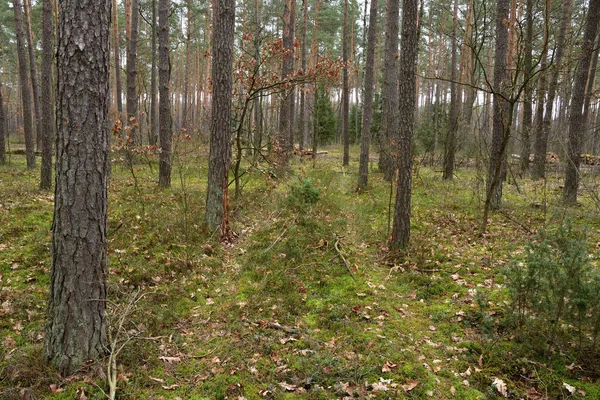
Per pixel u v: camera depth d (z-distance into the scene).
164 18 11.12
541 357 3.95
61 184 3.46
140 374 3.69
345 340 4.34
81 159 3.43
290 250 6.79
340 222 8.48
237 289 5.61
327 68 9.39
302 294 5.52
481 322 4.65
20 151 19.67
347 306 5.11
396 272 6.28
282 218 8.52
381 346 4.20
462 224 8.53
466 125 14.34
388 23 14.76
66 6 3.27
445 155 14.08
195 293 5.48
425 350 4.18
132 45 15.45
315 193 8.98
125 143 9.64
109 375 3.35
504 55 9.38
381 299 5.35
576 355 3.88
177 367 3.89
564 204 9.50
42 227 7.14
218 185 7.63
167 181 11.23
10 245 6.30
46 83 10.19
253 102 11.27
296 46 9.08
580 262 3.81
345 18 19.89
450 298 5.33
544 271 3.99
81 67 3.32
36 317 4.57
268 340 4.34
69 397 3.32
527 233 7.76
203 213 8.49
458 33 22.69
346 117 18.88
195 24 35.41
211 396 3.48
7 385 3.40
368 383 3.62
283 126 15.93
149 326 4.48
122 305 4.68
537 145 14.48
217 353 4.12
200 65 36.50
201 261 6.43
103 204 3.65
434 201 10.68
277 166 13.09
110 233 6.92
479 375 3.76
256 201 10.30
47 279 5.43
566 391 3.50
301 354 4.09
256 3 26.22
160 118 11.30
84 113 3.38
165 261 6.19
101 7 3.39
